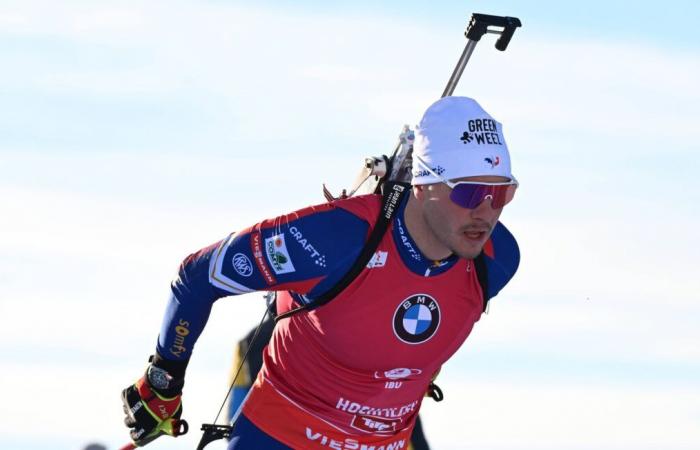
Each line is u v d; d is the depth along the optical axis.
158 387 13.46
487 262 12.78
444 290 12.30
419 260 12.03
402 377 12.73
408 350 12.40
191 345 13.18
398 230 12.00
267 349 13.64
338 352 12.46
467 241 11.86
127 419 13.90
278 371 13.27
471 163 11.81
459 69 13.54
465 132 11.94
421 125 12.20
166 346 13.20
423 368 12.72
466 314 12.57
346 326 12.21
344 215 12.01
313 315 12.42
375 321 12.16
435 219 11.84
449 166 11.82
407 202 12.08
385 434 13.32
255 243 12.18
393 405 13.03
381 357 12.40
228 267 12.34
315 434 13.09
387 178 14.06
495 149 11.95
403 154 13.90
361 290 12.02
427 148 12.02
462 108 12.07
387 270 12.00
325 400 12.91
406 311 12.19
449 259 12.16
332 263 11.92
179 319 12.93
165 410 13.66
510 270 13.09
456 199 11.70
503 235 13.05
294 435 13.16
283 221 12.12
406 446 13.77
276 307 13.73
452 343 12.68
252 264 12.20
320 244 11.91
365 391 12.77
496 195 11.81
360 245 11.92
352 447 13.15
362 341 12.27
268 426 13.29
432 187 11.88
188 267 12.70
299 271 12.02
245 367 14.70
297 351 12.90
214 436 14.27
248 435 13.47
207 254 12.56
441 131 11.98
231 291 12.47
